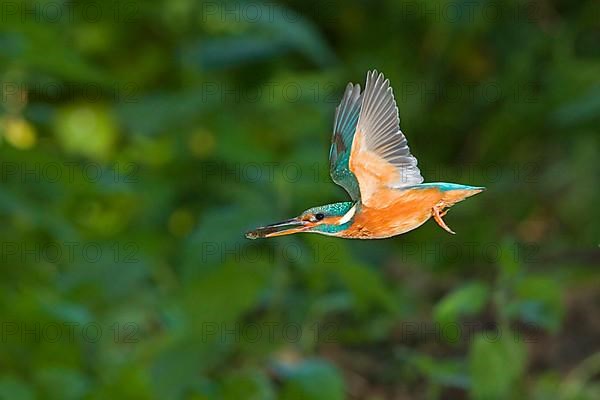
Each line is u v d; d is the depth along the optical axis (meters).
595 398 9.87
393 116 4.66
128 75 14.05
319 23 15.07
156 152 12.86
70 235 10.37
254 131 12.14
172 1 13.19
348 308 9.97
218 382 8.80
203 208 12.48
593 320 11.15
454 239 12.75
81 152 13.23
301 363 8.93
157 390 8.48
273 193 9.55
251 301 8.50
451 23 13.83
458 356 10.74
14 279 10.38
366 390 10.74
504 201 13.25
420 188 4.62
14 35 9.83
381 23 14.72
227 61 12.66
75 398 9.06
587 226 12.78
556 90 13.64
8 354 9.36
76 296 10.04
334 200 9.84
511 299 8.64
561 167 13.47
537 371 10.70
